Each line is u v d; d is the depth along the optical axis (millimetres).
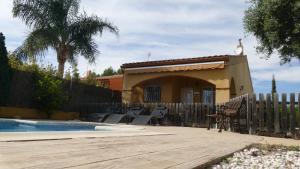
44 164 2955
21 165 2840
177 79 21906
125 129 10828
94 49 23250
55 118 18766
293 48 8742
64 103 19672
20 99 17688
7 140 4383
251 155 5512
